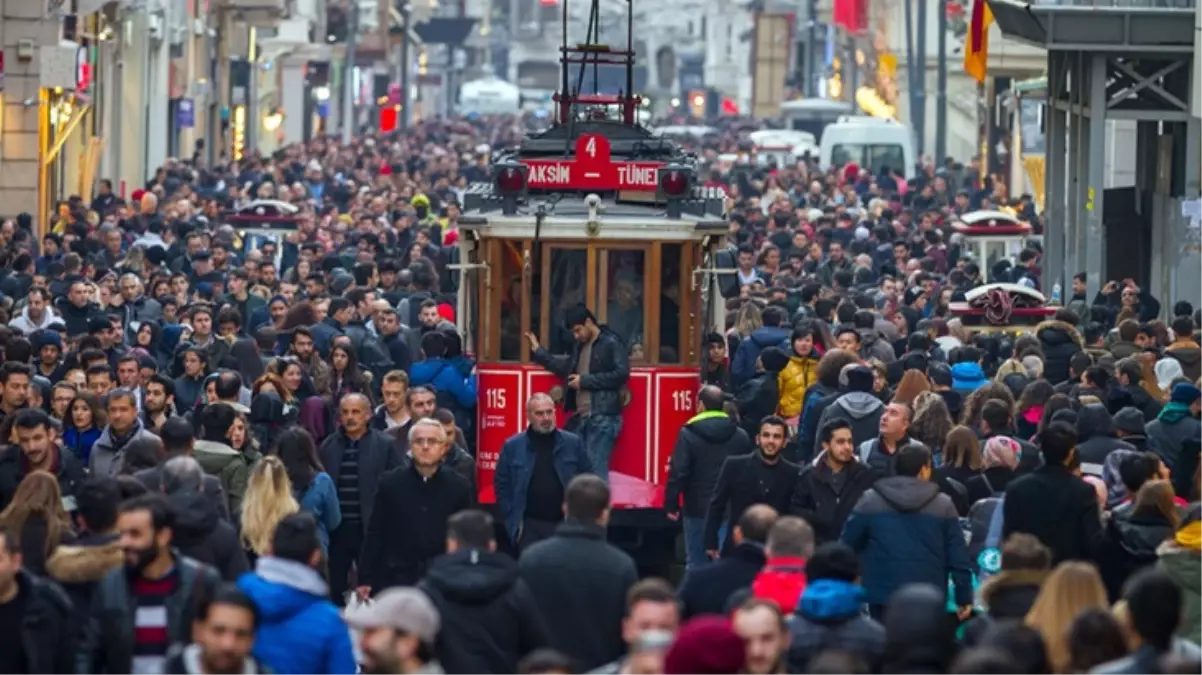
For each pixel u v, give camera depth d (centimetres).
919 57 15975
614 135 4972
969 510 3669
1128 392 4406
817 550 2705
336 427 4503
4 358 4659
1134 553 3278
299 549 2598
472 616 2769
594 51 5078
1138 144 8444
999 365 5656
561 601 2873
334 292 6525
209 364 5131
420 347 5566
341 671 2591
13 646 2691
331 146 17112
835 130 14862
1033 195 12550
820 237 9150
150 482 3369
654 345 4400
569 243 4394
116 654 2697
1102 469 3834
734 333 5619
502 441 4425
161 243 8288
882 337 5581
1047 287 8238
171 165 12231
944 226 9706
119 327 5559
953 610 3197
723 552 3806
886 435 3891
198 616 2345
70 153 11512
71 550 2839
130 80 13738
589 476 2942
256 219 8862
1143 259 8406
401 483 3597
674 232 4375
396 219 9569
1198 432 4169
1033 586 2759
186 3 15488
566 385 4388
